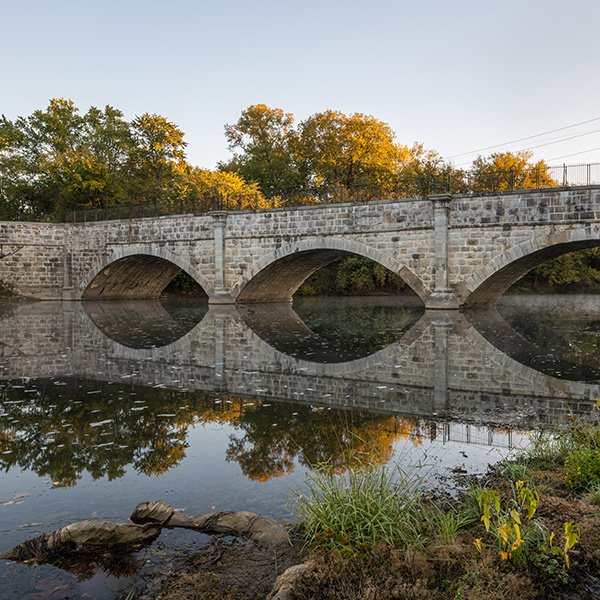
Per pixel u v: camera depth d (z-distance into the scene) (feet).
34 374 42.65
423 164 182.91
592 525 15.72
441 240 88.63
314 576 13.62
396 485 17.87
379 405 32.68
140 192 170.50
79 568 15.03
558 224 79.82
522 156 184.03
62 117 177.88
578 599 12.91
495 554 14.43
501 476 20.89
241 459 23.47
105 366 46.24
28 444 25.79
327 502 16.52
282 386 38.32
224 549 15.81
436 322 79.30
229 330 74.02
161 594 13.76
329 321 88.48
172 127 173.47
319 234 101.81
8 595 13.80
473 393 35.83
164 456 23.98
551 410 31.22
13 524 17.66
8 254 132.16
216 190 151.23
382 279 178.91
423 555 14.42
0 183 175.01
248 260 111.04
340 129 188.55
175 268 148.56
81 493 20.11
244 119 214.90
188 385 38.60
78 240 137.80
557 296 169.78
